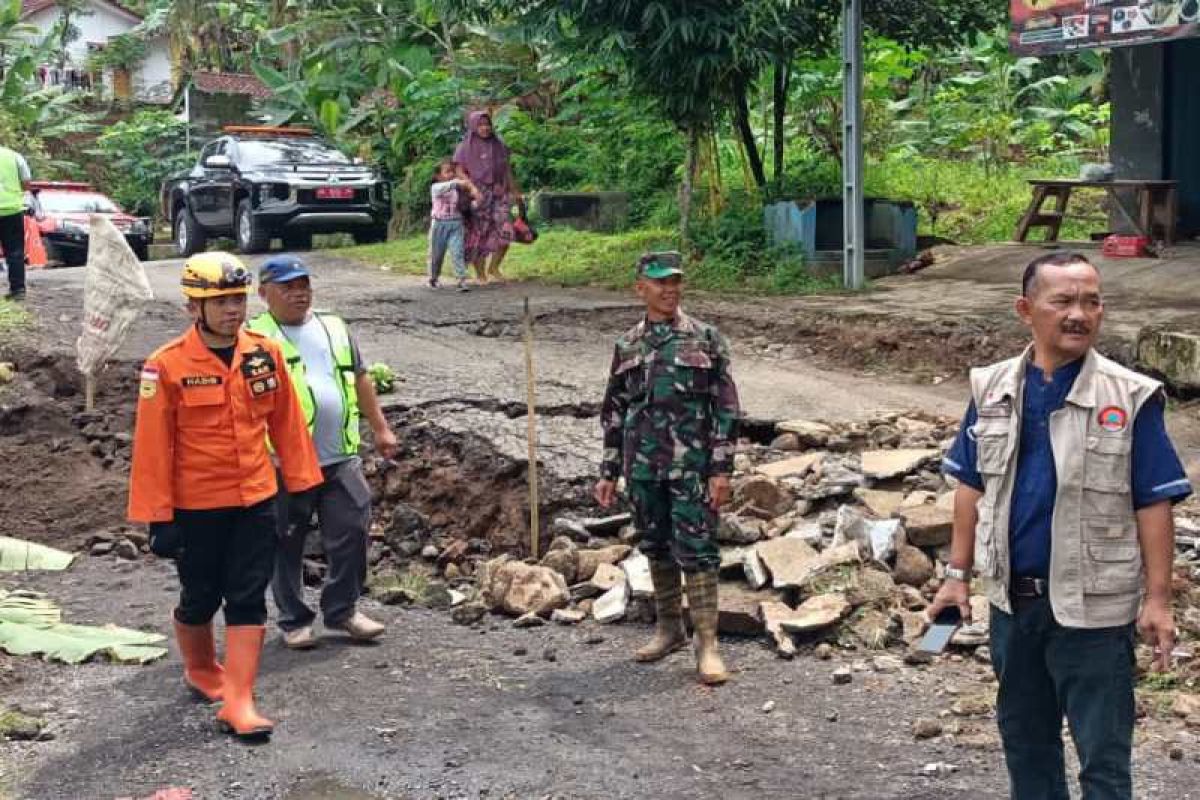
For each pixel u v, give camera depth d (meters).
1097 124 24.50
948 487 7.62
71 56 47.75
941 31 16.64
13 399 10.30
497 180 15.45
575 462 8.33
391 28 25.34
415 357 11.17
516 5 15.83
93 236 10.09
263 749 5.30
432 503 8.57
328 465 6.47
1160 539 3.61
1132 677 3.72
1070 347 3.64
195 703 5.82
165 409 5.36
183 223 22.98
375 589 7.52
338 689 5.95
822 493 7.54
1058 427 3.66
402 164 25.00
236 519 5.49
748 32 14.65
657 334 6.00
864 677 5.84
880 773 4.86
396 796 4.87
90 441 9.96
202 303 5.34
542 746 5.25
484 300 14.09
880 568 6.69
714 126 15.96
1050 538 3.66
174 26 41.19
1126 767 3.67
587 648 6.43
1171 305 11.70
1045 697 3.86
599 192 20.62
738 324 12.37
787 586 6.55
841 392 9.96
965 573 3.89
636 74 15.47
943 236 17.61
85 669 6.33
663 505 6.04
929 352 10.96
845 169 13.92
